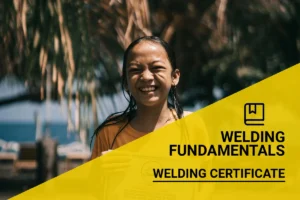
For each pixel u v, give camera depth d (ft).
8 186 50.72
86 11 19.15
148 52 10.35
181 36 34.17
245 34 34.65
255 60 36.65
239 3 33.12
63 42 18.33
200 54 35.65
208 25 32.86
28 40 19.19
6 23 19.10
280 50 37.24
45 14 18.56
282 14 35.09
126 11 21.03
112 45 23.32
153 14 33.14
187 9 32.91
